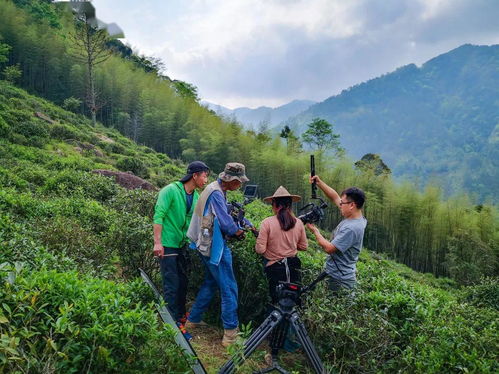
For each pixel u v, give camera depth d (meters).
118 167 23.58
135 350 2.24
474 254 26.61
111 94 48.41
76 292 2.35
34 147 22.92
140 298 3.01
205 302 3.64
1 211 5.54
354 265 3.51
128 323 2.21
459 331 2.89
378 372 2.85
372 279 4.07
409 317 3.36
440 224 31.48
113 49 61.09
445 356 2.72
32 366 1.88
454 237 29.08
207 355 3.27
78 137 28.91
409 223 32.41
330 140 52.97
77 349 2.03
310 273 3.85
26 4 59.38
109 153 29.14
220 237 3.32
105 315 2.17
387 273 4.39
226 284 3.39
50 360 1.89
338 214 31.92
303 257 4.27
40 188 10.48
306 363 3.38
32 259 3.27
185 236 3.58
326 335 3.14
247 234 3.98
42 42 47.91
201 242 3.29
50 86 48.22
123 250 4.41
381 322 3.01
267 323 2.76
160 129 45.22
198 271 4.16
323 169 34.00
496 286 6.42
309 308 3.12
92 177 11.35
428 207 32.25
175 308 3.50
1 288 2.16
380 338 2.96
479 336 2.83
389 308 3.38
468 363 2.62
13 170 13.48
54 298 2.23
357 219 3.45
